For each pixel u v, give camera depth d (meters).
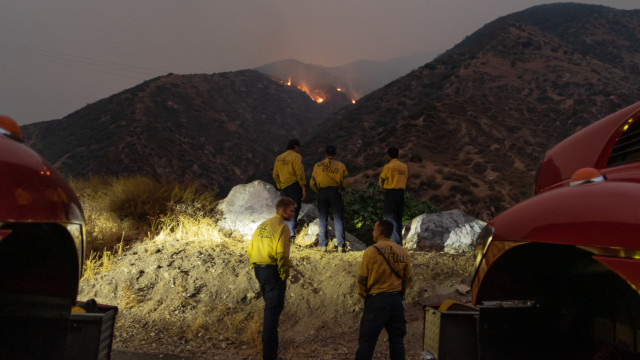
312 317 5.04
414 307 4.99
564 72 130.12
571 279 1.80
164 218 6.93
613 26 182.62
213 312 5.00
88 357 2.25
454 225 7.14
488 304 1.88
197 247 6.16
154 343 4.39
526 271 1.82
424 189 74.38
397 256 3.57
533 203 1.67
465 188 72.75
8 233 1.37
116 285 5.33
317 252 6.50
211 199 7.85
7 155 1.49
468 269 5.59
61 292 1.75
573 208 1.47
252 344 4.40
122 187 7.60
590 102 108.56
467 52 155.88
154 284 5.35
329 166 6.65
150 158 130.62
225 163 150.38
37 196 1.48
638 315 1.51
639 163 1.82
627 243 1.25
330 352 4.29
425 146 92.44
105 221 6.71
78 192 8.00
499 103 116.06
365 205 9.35
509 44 149.62
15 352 1.55
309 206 8.01
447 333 2.19
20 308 1.56
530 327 1.87
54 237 1.64
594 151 2.16
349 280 5.46
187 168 136.25
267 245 3.90
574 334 1.76
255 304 5.16
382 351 4.25
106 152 127.31
